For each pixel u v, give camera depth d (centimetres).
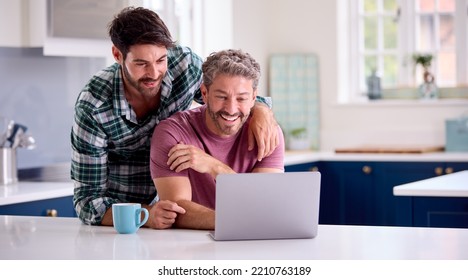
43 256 311
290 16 930
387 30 934
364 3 937
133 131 397
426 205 547
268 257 306
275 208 340
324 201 827
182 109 421
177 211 373
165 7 797
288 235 345
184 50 418
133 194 424
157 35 352
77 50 614
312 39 925
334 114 920
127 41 353
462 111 876
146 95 368
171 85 401
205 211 370
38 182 609
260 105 408
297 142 906
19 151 627
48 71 648
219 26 845
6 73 615
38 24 595
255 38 897
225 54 366
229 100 362
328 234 358
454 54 916
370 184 808
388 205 801
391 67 935
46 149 649
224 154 396
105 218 384
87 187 398
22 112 629
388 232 361
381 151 824
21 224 393
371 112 908
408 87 917
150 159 393
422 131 885
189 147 381
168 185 383
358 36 939
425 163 786
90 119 380
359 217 814
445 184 557
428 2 923
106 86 382
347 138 909
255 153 400
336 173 822
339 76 923
